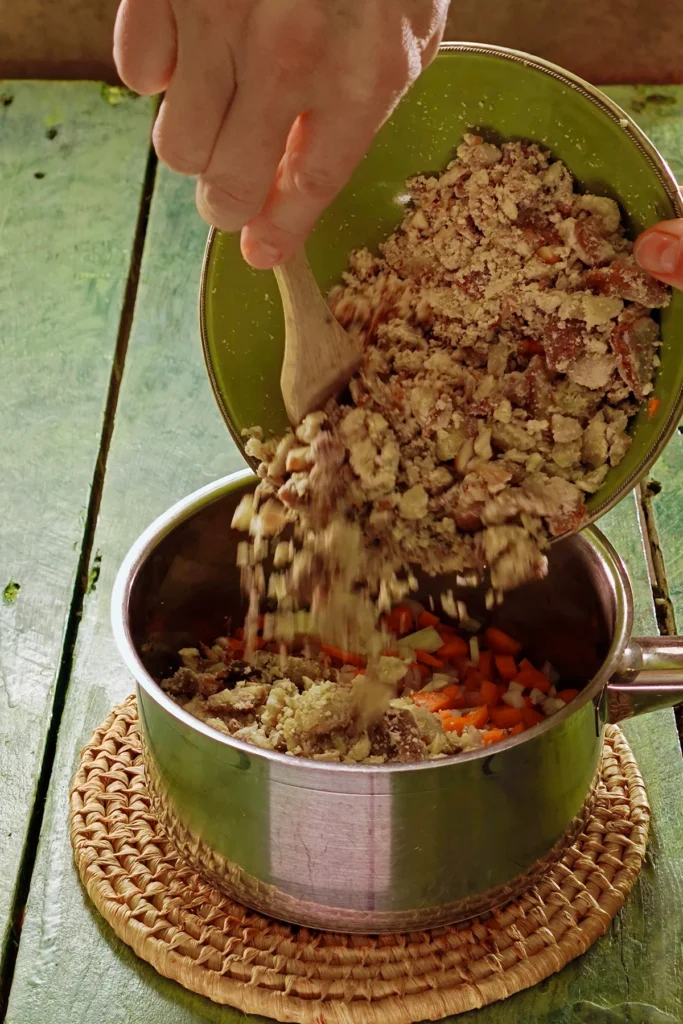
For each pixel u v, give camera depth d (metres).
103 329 1.14
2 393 1.08
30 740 0.86
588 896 0.78
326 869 0.73
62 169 1.31
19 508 1.00
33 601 0.93
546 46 1.41
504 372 0.77
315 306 0.76
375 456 0.77
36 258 1.20
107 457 1.04
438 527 0.79
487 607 0.89
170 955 0.76
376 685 0.81
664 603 0.94
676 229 0.71
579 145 0.74
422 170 0.77
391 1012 0.74
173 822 0.77
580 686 0.88
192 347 1.13
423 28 0.65
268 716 0.83
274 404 0.81
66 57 1.47
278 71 0.64
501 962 0.75
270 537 0.85
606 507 0.76
